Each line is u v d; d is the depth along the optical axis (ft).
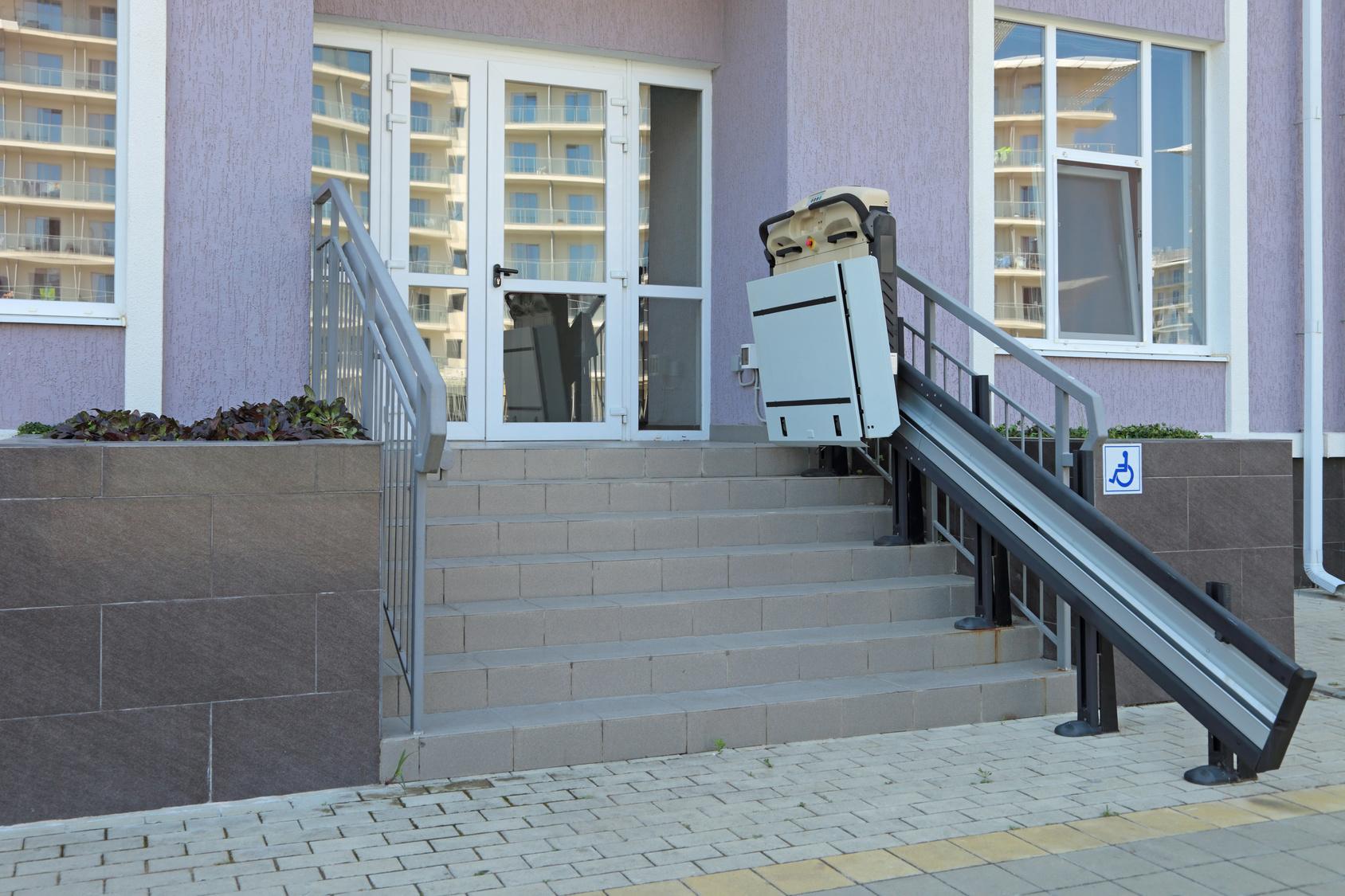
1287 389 27.63
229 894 9.87
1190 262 27.17
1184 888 10.36
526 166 23.32
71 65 16.58
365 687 12.60
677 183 24.54
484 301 22.86
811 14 22.20
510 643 15.17
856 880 10.41
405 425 13.34
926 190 23.35
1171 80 27.02
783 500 19.56
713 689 15.23
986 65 23.94
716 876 10.43
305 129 17.11
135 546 11.71
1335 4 28.12
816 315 18.45
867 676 16.11
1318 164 27.17
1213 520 17.54
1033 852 11.14
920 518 18.97
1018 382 24.45
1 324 15.94
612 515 18.03
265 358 16.92
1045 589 17.31
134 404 16.28
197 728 11.94
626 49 23.38
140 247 16.29
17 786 11.36
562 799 12.42
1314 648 21.48
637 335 24.07
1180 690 13.94
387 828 11.47
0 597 11.28
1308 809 12.51
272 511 12.19
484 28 22.30
